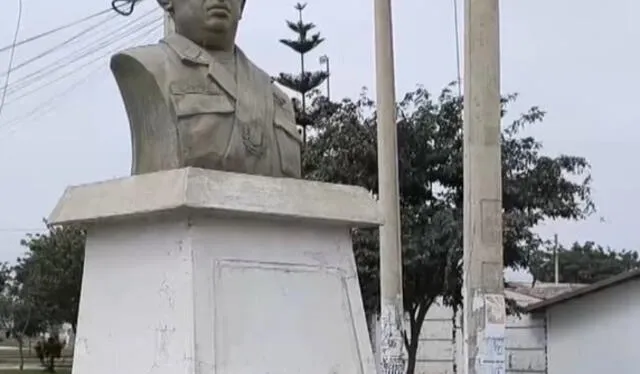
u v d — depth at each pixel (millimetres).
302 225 4062
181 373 3598
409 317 17375
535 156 15508
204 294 3666
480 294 9234
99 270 4070
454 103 15555
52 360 36656
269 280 3898
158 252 3809
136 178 3887
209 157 4070
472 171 9344
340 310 4117
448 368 21625
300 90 25969
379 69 12648
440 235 14984
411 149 15523
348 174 15664
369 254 15477
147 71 4074
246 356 3746
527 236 15125
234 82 4277
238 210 3738
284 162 4410
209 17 4277
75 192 4172
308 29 26359
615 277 17641
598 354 17906
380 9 12742
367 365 4121
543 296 23719
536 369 19453
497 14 9383
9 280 43812
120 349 3885
